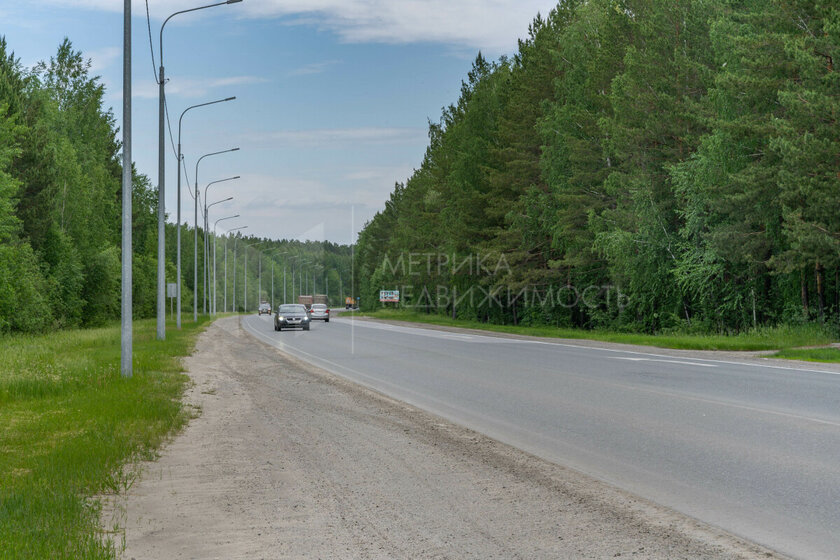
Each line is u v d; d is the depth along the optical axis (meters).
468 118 65.94
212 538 6.00
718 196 35.41
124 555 5.58
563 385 16.89
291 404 14.51
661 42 41.62
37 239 57.03
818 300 34.78
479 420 12.30
